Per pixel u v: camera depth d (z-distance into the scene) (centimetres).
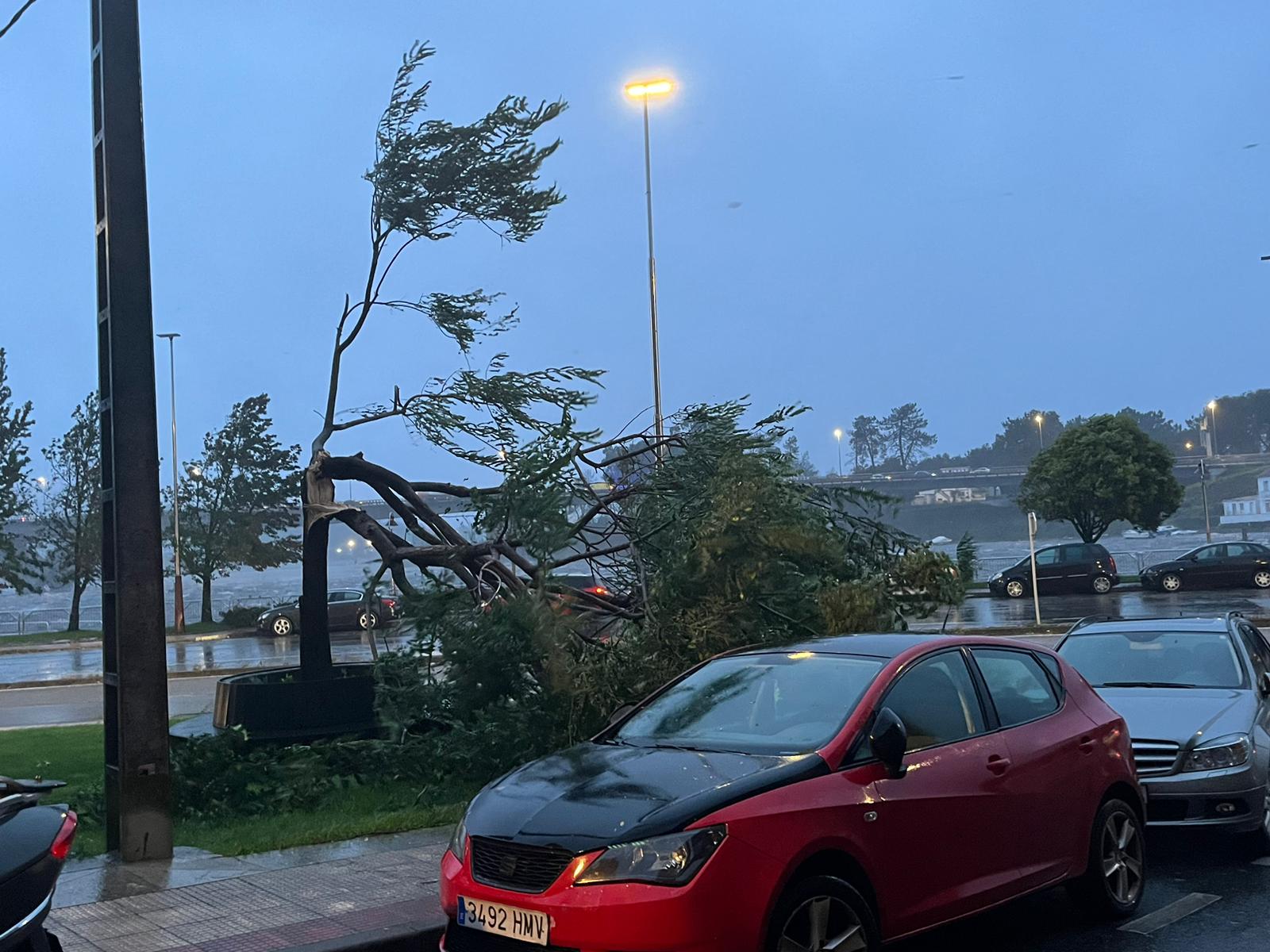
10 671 2877
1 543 4188
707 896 459
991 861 569
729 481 986
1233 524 11406
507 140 1207
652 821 477
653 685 958
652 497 1107
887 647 607
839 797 507
